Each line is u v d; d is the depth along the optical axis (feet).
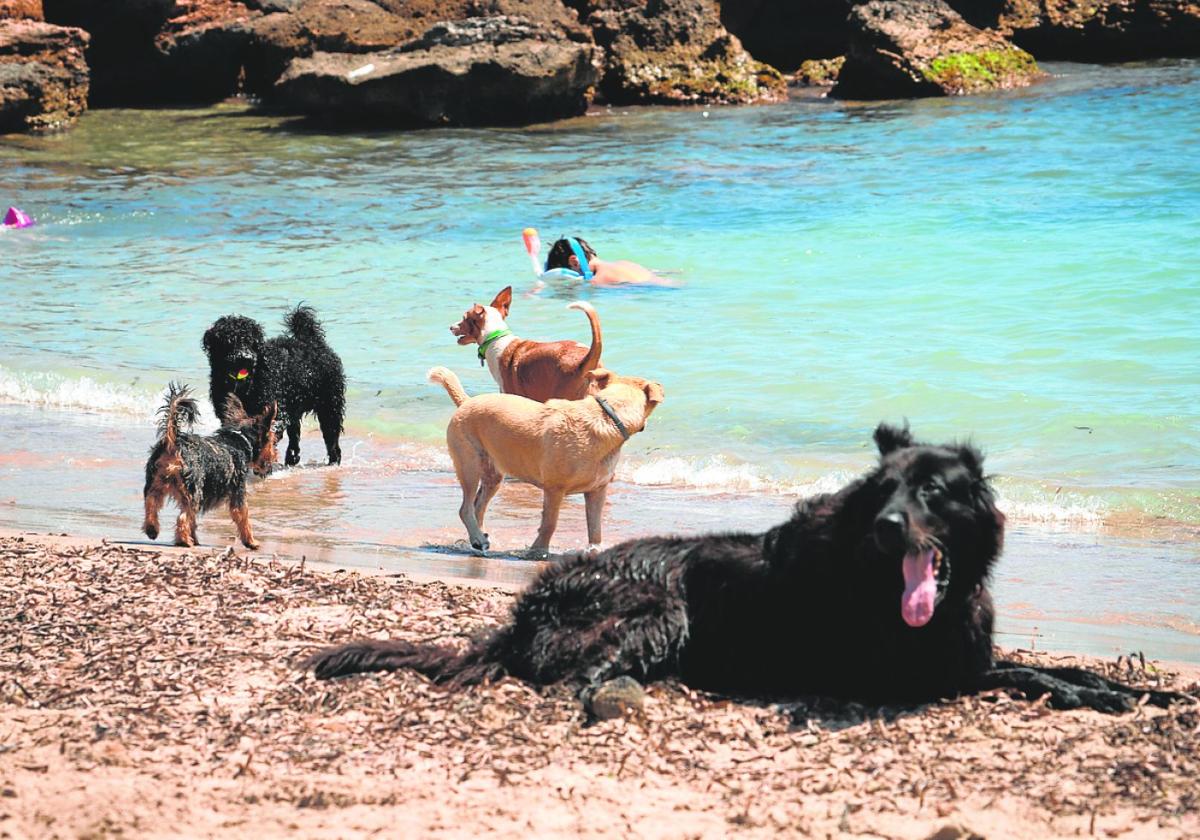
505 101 107.04
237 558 25.93
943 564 17.25
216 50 117.80
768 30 131.23
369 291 57.36
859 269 57.52
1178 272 53.26
